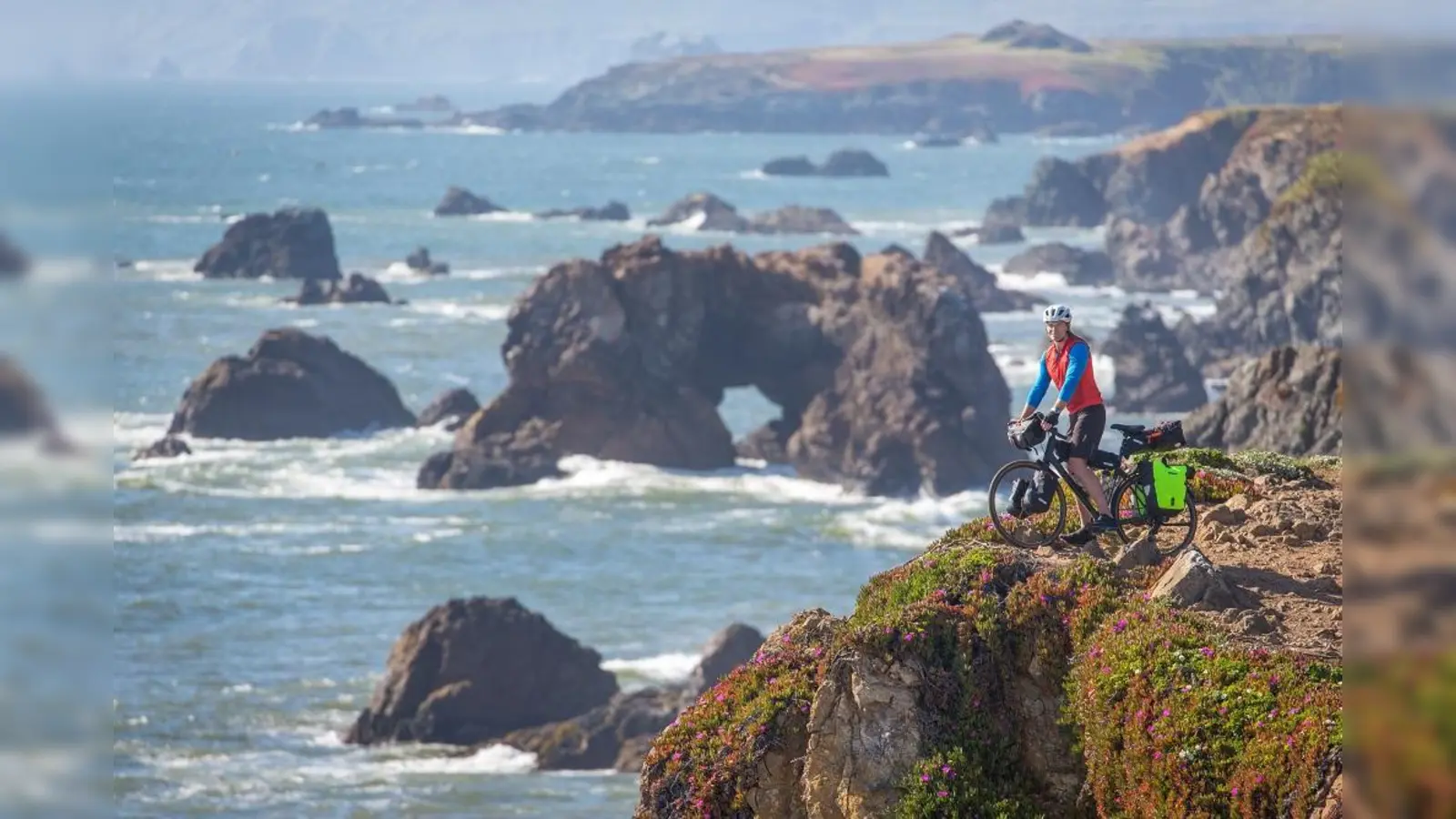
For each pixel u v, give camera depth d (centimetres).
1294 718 4525
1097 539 6153
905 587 5959
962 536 6481
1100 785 5031
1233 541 6250
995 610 5606
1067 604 5556
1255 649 4969
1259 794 4431
